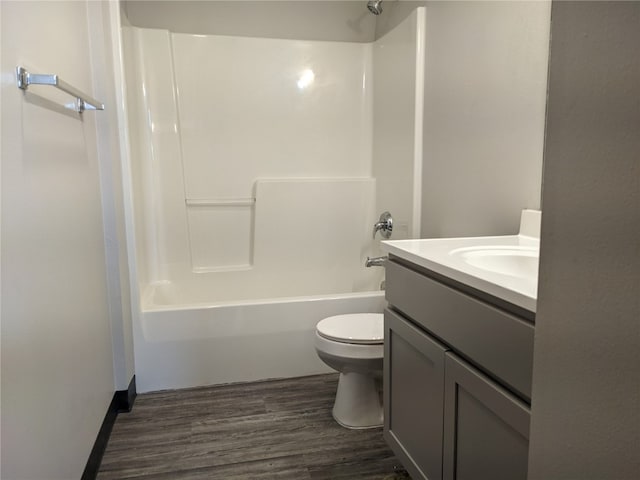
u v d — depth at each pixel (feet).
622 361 1.51
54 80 3.62
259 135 9.80
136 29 8.88
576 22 1.67
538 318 1.91
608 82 1.54
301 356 7.69
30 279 3.54
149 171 9.18
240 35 9.56
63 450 4.21
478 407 3.35
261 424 6.31
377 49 9.81
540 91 5.09
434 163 7.55
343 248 10.12
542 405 1.90
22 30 3.64
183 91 9.33
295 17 9.71
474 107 6.38
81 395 4.84
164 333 7.19
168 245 9.40
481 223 6.33
